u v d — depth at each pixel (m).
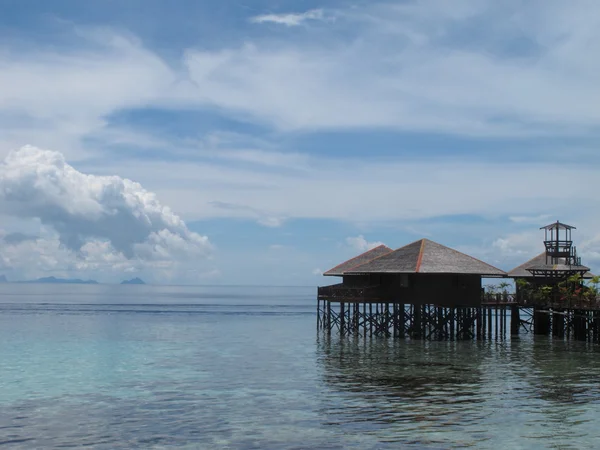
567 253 61.50
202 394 32.56
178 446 23.38
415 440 24.03
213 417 27.56
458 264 56.88
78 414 28.17
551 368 41.00
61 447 23.28
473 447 23.22
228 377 37.78
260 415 27.89
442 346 53.75
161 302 186.12
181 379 37.12
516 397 31.56
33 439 24.27
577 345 54.53
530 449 23.02
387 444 23.56
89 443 23.75
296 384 35.31
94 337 64.75
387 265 57.97
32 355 48.94
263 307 151.62
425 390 33.41
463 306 57.06
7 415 28.00
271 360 45.31
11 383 35.88
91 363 44.22
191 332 71.50
